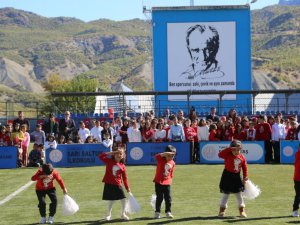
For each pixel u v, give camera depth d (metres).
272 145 28.69
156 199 14.57
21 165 28.42
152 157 28.77
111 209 15.55
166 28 43.66
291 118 28.81
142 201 17.27
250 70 43.53
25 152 28.59
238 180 14.38
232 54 43.62
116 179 14.27
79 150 28.64
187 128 29.03
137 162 28.81
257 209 15.62
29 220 14.61
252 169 25.61
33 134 29.27
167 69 43.81
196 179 22.33
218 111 41.97
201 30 43.66
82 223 14.05
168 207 14.56
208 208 15.91
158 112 42.59
